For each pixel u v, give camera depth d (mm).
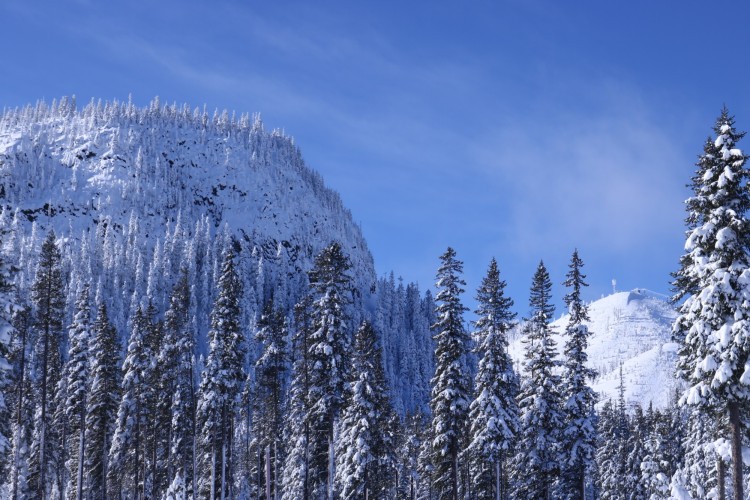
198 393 50531
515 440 45312
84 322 53344
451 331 44969
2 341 26328
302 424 52625
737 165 24234
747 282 23094
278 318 52812
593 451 44625
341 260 44688
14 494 45125
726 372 23141
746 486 44406
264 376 52938
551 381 46031
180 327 53812
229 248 50688
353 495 52719
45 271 44938
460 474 52500
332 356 43375
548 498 47719
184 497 47000
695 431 51406
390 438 56250
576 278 45938
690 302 25047
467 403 44188
